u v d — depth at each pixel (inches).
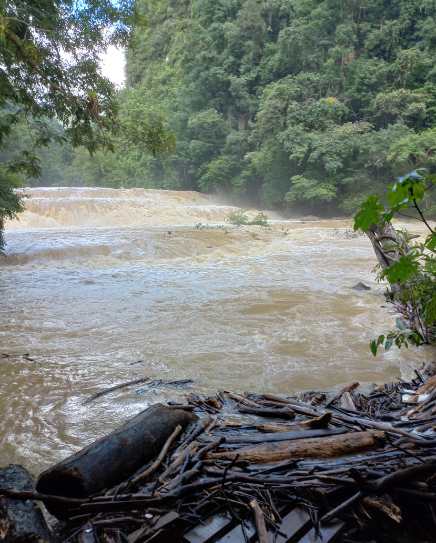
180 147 2063.2
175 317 299.3
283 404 150.5
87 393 175.0
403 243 300.7
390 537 83.7
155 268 536.7
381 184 1497.3
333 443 106.8
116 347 236.1
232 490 89.0
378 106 1617.9
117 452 99.2
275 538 78.1
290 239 840.3
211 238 764.0
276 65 1914.4
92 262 571.8
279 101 1647.4
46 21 301.7
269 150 1664.6
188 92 2103.8
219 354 220.2
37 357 220.8
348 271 499.5
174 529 81.7
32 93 349.1
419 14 1823.3
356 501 83.8
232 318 294.0
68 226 1093.1
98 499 87.0
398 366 199.5
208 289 401.1
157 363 208.7
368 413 137.7
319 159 1537.9
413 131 1461.6
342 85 1732.3
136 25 354.3
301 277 462.6
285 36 1814.7
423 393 155.6
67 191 1390.3
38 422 149.1
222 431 125.6
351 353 218.5
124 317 301.3
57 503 86.2
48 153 2396.7
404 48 1838.1
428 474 91.6
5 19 239.3
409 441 104.7
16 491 84.1
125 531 83.1
